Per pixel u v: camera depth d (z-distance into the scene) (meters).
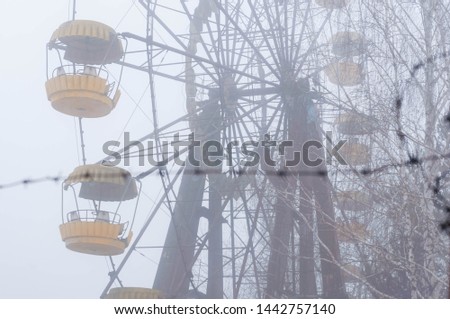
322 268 27.08
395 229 22.58
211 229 33.94
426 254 20.97
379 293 21.06
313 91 30.14
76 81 33.91
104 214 34.00
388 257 21.98
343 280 26.81
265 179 30.16
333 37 27.62
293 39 31.72
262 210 30.44
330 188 26.14
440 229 21.11
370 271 24.08
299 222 28.28
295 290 28.88
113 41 35.09
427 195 21.52
